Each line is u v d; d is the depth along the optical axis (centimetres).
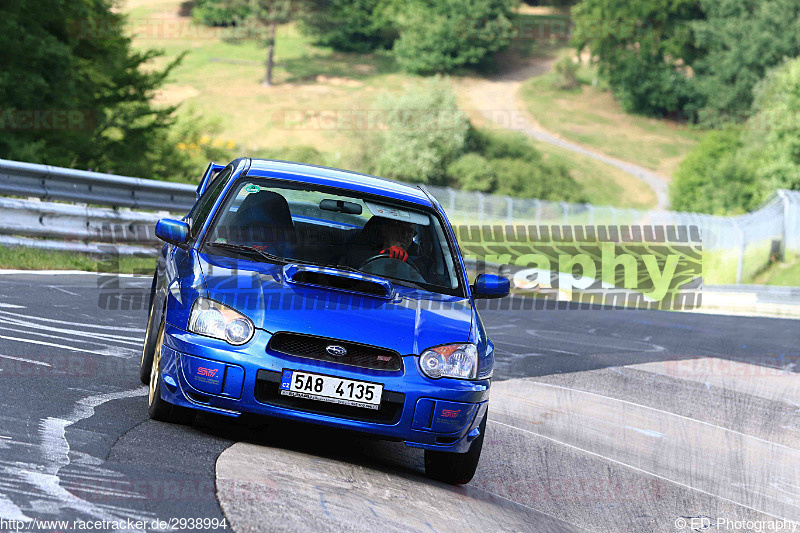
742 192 16050
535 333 3534
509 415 1941
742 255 9538
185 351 1195
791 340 4400
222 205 1450
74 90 7119
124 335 2016
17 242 3238
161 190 3891
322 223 1461
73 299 2397
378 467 1292
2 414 1177
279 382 1178
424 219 1534
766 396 2694
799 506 1583
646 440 1920
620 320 4534
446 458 1309
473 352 1272
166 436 1205
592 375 2656
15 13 6688
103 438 1143
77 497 910
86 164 7575
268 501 983
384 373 1205
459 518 1119
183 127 9438
